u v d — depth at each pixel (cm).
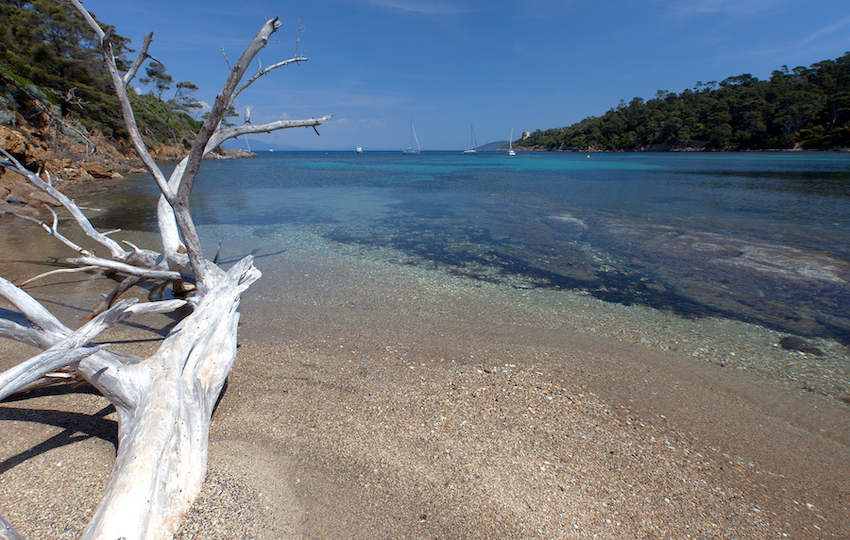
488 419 344
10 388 200
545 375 422
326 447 303
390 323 547
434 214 1473
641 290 698
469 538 236
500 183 2634
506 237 1106
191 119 7056
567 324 558
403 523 243
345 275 760
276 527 233
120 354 294
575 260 882
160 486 227
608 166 4594
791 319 584
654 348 494
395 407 356
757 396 401
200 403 296
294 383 390
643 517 257
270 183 2656
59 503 241
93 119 3669
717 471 302
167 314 553
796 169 3550
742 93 9819
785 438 343
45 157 1861
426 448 306
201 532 224
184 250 581
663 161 5541
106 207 1470
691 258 891
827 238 1048
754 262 856
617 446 321
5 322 245
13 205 1325
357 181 2836
